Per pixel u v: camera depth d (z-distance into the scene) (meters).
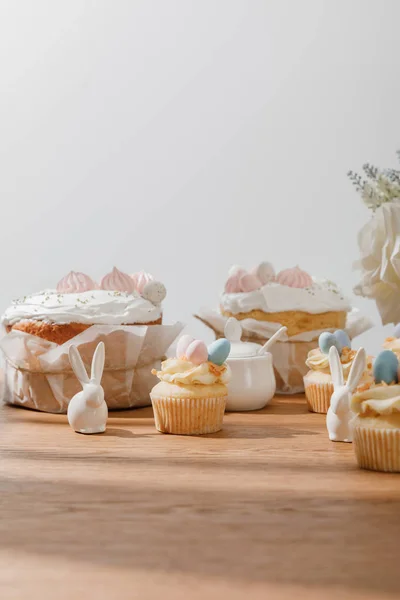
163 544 0.77
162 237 2.79
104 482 1.01
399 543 0.77
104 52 2.76
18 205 2.83
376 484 1.00
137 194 2.79
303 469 1.08
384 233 1.42
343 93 2.69
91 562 0.72
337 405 1.26
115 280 1.65
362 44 2.66
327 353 1.52
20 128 2.80
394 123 2.67
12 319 1.60
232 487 0.99
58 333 1.54
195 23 2.72
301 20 2.68
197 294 2.79
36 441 1.29
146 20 2.74
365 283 1.45
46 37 2.77
